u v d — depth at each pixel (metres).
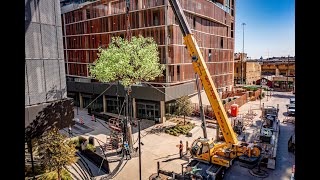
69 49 44.84
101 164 18.27
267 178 16.36
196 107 35.00
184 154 20.98
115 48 22.28
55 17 16.44
